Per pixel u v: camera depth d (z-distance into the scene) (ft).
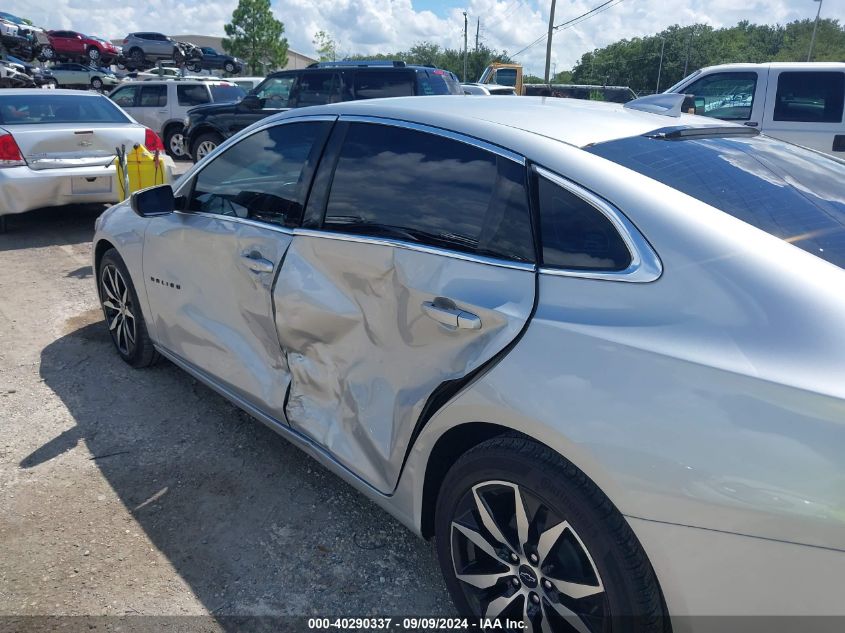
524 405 5.78
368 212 7.94
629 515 5.26
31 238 24.75
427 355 6.93
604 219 6.00
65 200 24.00
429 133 7.68
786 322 4.99
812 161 7.94
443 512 6.91
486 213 6.81
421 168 7.59
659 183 6.19
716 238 5.55
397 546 8.73
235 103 37.76
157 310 11.87
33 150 23.20
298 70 33.94
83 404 12.35
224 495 9.72
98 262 13.69
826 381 4.65
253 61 172.76
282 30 174.70
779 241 5.60
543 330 5.88
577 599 5.86
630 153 6.75
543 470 5.78
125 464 10.48
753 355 4.94
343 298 7.98
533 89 75.46
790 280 5.19
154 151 25.76
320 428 8.55
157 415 12.00
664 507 5.09
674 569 5.18
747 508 4.76
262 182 9.55
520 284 6.26
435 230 7.19
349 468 8.20
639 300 5.56
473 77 259.19
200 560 8.41
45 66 118.93
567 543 5.87
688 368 5.09
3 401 12.41
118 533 8.87
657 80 267.59
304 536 8.89
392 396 7.44
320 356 8.45
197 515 9.27
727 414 4.88
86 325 16.25
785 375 4.77
